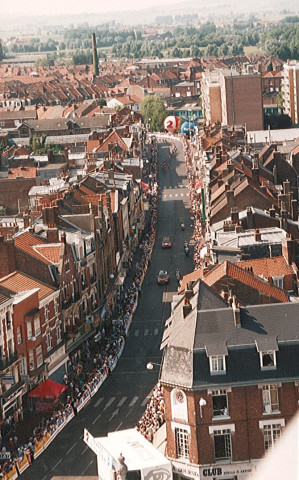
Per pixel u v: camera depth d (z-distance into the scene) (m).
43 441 115.50
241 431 99.31
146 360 145.50
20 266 143.12
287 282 136.00
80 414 126.19
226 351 99.00
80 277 155.88
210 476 99.75
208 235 182.00
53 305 141.88
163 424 115.19
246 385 98.75
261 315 102.00
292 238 143.88
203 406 99.06
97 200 198.00
